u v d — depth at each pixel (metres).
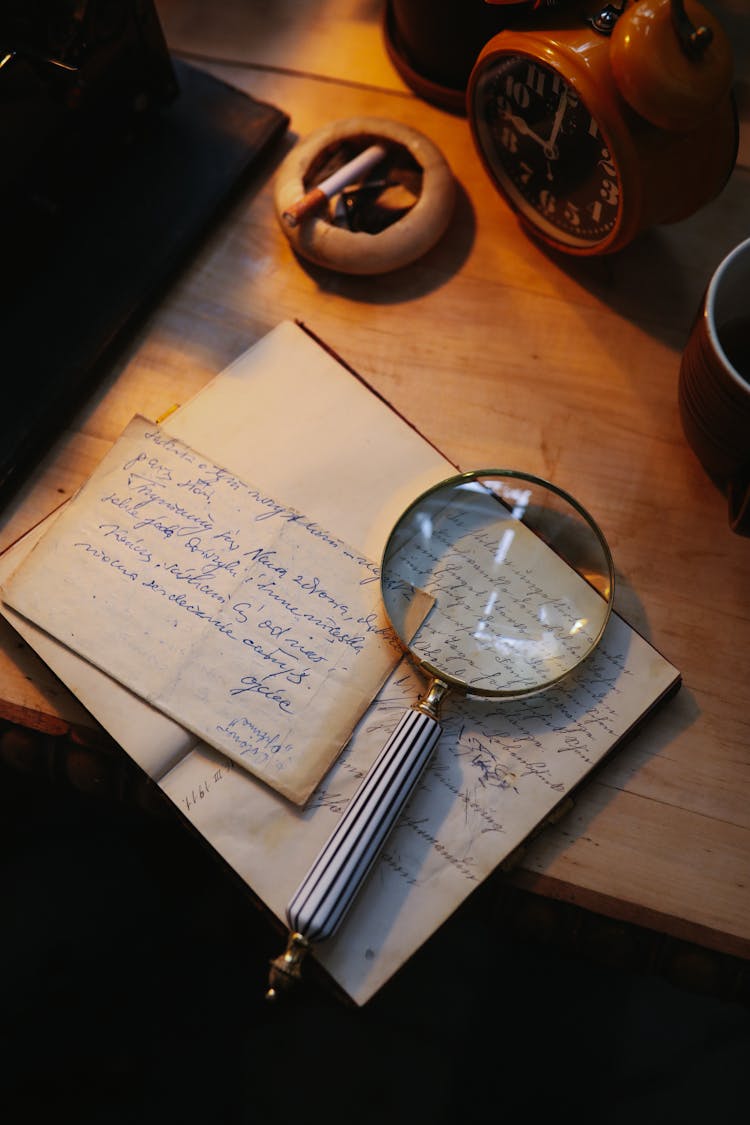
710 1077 0.81
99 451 0.56
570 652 0.50
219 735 0.49
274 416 0.54
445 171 0.59
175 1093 0.77
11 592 0.50
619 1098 0.80
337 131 0.60
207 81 0.62
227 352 0.58
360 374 0.58
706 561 0.54
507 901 0.50
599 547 0.51
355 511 0.53
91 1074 0.76
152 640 0.50
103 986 0.79
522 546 0.52
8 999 0.77
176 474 0.53
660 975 0.50
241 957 0.80
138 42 0.56
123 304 0.57
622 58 0.47
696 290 0.59
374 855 0.46
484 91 0.55
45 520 0.52
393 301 0.59
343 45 0.65
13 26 0.51
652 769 0.50
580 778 0.49
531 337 0.58
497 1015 0.82
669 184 0.52
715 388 0.47
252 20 0.66
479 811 0.48
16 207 0.55
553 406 0.57
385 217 0.59
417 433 0.54
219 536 0.52
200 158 0.60
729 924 0.49
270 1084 0.78
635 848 0.49
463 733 0.50
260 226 0.61
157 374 0.58
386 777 0.46
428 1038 0.80
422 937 0.47
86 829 0.83
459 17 0.57
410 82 0.63
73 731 0.51
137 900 0.81
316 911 0.44
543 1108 0.79
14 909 0.81
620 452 0.56
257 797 0.48
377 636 0.51
